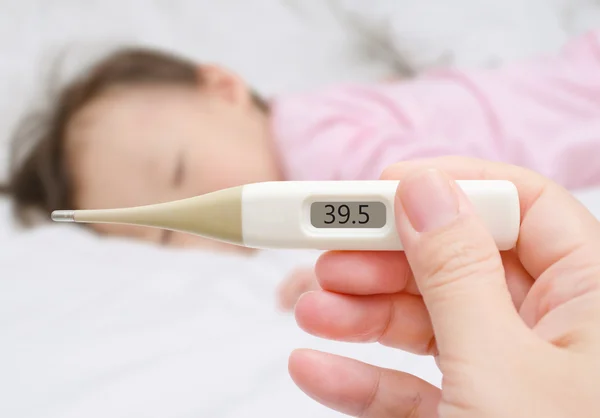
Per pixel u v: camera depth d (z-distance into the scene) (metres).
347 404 0.47
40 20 1.29
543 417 0.32
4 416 0.53
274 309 0.78
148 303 0.76
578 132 0.99
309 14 1.37
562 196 0.46
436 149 1.00
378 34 1.34
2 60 1.24
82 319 0.71
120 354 0.63
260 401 0.55
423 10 1.30
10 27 1.27
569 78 1.07
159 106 1.14
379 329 0.49
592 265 0.42
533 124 1.02
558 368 0.34
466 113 1.07
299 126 1.09
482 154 1.00
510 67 1.13
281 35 1.35
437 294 0.36
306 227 0.42
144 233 1.07
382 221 0.41
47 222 1.09
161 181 1.10
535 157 0.97
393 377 0.47
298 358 0.47
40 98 1.22
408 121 1.08
